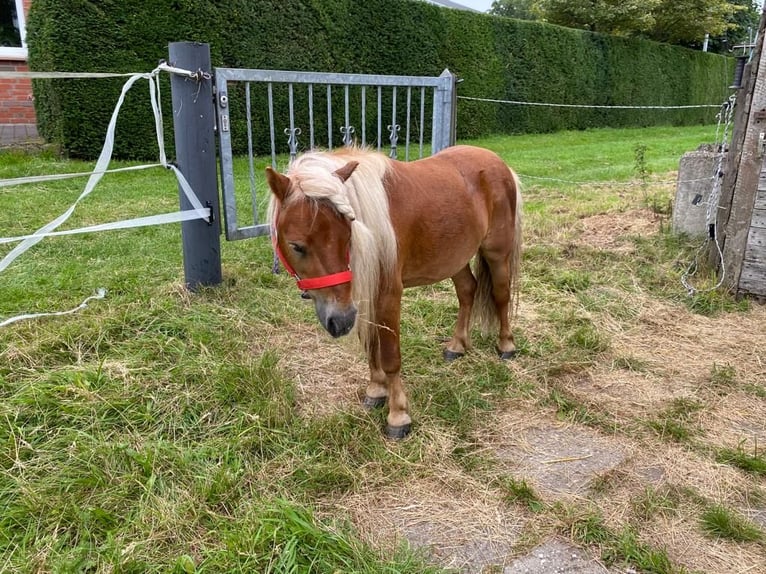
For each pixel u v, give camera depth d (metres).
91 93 7.25
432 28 11.75
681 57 19.55
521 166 9.51
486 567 1.76
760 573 1.75
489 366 2.99
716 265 4.11
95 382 2.55
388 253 2.13
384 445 2.34
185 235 3.52
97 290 3.47
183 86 3.23
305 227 1.82
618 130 16.98
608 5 19.00
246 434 2.30
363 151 2.32
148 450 2.11
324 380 2.82
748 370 3.00
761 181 3.68
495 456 2.31
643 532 1.91
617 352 3.19
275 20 8.99
